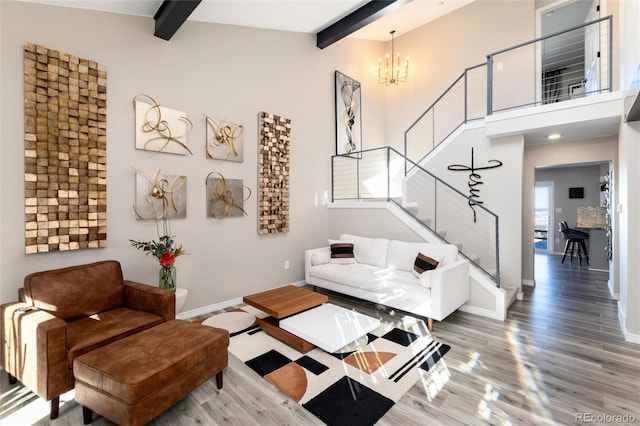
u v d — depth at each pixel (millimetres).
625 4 3197
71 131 2744
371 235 4855
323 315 3020
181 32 3521
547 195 9016
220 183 3881
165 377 1744
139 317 2457
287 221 4680
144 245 3090
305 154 5004
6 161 2461
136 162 3180
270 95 4449
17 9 2500
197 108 3656
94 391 1731
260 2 3527
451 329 3258
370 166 6430
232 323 3408
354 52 6098
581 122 3645
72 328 2230
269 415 1940
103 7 2920
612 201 4484
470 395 2127
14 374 2086
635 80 2479
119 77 3055
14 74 2488
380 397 2105
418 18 6133
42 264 2643
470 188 4809
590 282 5281
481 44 5621
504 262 4500
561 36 6477
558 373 2400
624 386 2227
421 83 6402
